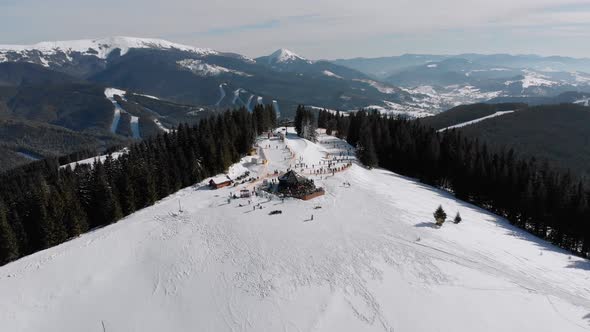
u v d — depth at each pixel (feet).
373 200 234.38
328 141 454.81
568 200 239.71
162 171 250.98
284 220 198.80
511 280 150.30
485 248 179.32
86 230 214.28
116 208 215.51
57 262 163.12
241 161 327.67
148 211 222.07
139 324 127.54
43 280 150.82
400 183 302.25
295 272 150.30
